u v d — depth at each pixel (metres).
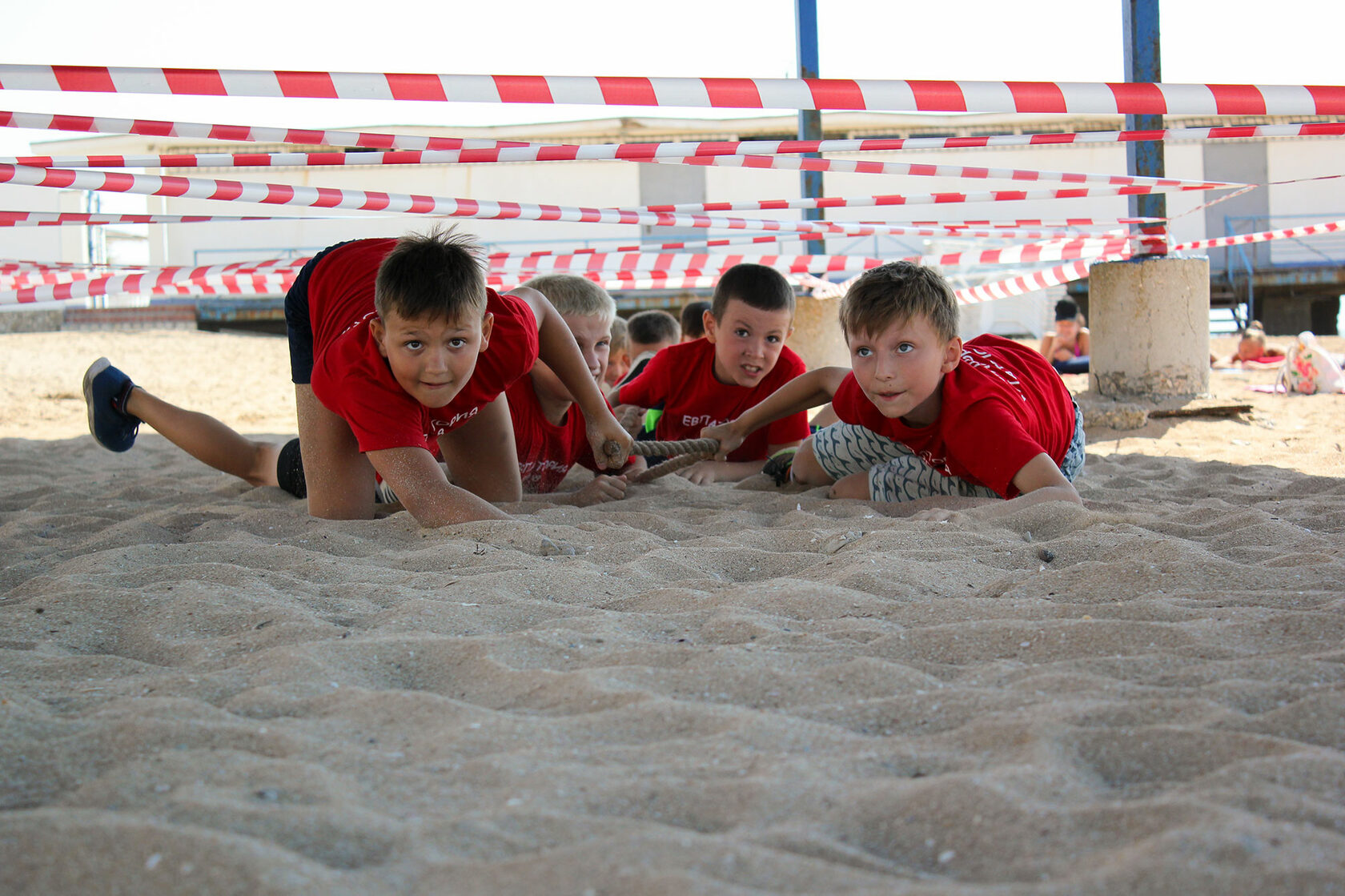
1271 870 0.93
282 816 1.07
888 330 2.96
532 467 3.96
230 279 6.74
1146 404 6.53
